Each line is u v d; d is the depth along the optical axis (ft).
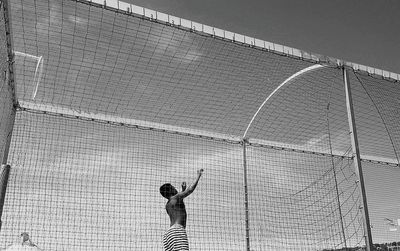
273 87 28.17
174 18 20.71
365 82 27.04
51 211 24.08
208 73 25.91
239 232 28.55
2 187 22.86
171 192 20.56
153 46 23.00
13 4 19.76
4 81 21.42
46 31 21.43
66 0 19.44
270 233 29.04
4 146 24.62
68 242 23.62
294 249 28.14
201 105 28.43
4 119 23.53
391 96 28.48
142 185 26.96
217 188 29.55
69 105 27.04
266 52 23.40
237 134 31.86
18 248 22.43
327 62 24.36
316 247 27.25
